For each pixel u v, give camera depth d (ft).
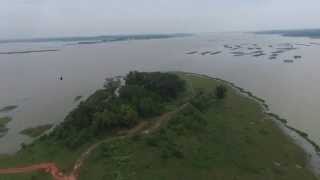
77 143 252.01
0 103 429.79
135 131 266.98
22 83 562.66
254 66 625.00
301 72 542.57
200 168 222.28
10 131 325.83
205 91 402.11
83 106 301.84
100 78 583.58
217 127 284.41
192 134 262.67
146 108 300.40
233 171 223.10
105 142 247.50
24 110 395.14
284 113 343.67
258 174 222.28
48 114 375.66
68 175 218.38
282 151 256.73
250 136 274.98
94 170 218.79
